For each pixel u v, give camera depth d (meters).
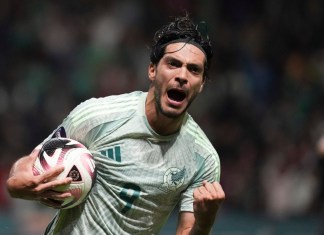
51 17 50.94
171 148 15.62
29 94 46.81
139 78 47.84
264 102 46.88
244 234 35.12
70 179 14.78
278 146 41.41
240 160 42.59
